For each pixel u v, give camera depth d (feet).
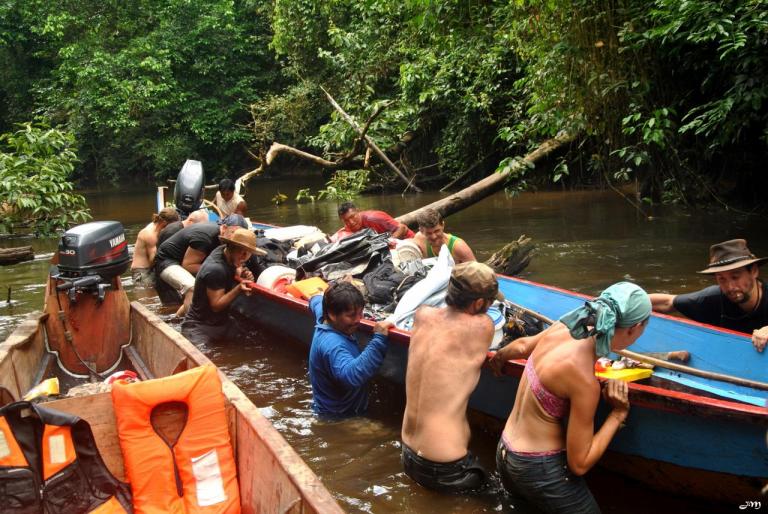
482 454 12.60
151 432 10.17
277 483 8.82
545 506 9.97
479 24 35.40
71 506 9.80
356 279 18.51
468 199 33.55
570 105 29.17
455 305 11.58
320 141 47.91
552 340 10.05
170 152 79.25
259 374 17.20
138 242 27.86
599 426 11.03
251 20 83.15
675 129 30.60
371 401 15.11
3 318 23.26
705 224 30.99
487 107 42.60
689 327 14.10
